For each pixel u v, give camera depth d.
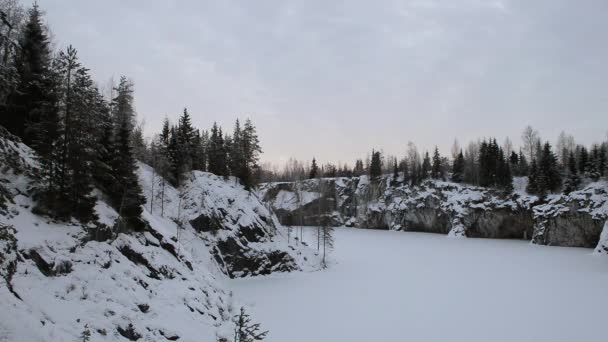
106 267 20.17
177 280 25.98
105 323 15.16
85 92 21.88
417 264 58.62
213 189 54.84
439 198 108.44
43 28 31.47
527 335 27.12
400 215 116.06
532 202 91.56
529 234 92.19
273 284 44.03
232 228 50.34
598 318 30.78
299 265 53.00
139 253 24.62
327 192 135.88
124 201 28.56
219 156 66.50
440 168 119.75
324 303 35.31
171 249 30.78
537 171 95.25
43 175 20.67
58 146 21.17
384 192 126.12
